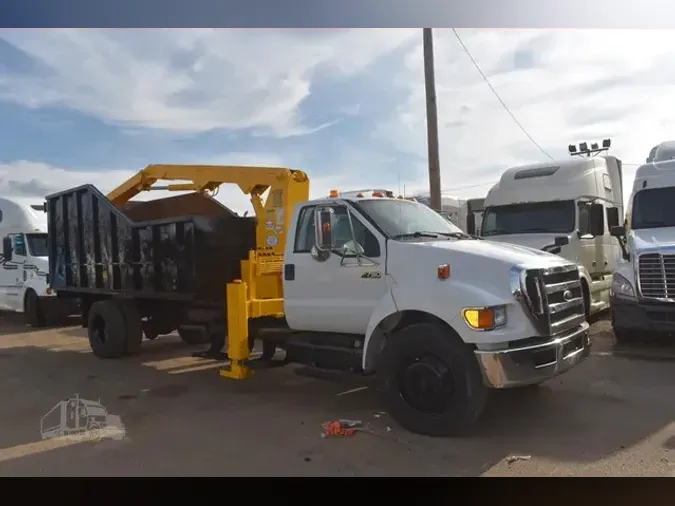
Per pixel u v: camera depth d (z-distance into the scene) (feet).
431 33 46.73
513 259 17.57
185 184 30.99
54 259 37.68
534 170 39.32
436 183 46.52
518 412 19.89
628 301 29.37
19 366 30.19
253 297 25.27
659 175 32.86
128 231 30.01
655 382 23.56
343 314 20.49
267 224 26.25
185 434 18.65
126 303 31.58
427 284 18.06
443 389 17.42
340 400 22.33
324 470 15.58
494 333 16.70
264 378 26.14
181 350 33.96
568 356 18.29
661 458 15.84
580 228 36.55
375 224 19.90
